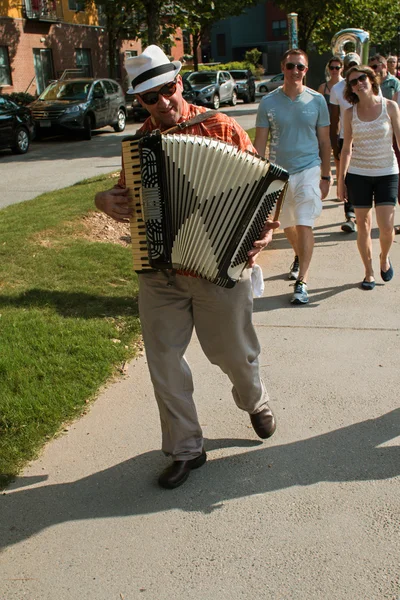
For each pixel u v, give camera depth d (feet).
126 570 9.04
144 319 10.59
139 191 9.62
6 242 23.25
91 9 104.37
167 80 9.76
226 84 106.93
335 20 83.87
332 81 28.32
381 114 18.34
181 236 9.66
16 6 94.07
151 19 62.13
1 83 93.56
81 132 67.97
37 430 12.32
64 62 105.09
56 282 19.83
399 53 93.71
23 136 59.88
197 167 9.27
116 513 10.22
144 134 9.38
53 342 15.40
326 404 13.26
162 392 10.59
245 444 11.96
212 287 10.32
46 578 8.96
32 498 10.62
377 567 8.86
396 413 12.81
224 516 10.05
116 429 12.58
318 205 18.92
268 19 214.48
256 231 9.78
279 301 19.25
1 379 13.80
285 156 18.62
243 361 11.03
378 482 10.69
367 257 19.61
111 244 23.81
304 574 8.80
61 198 32.01
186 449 10.90
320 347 15.99
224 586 8.68
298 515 9.98
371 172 18.74
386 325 17.11
